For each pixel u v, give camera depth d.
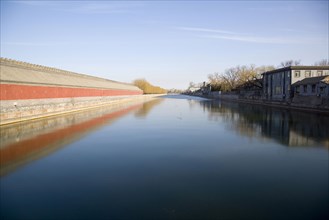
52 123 27.23
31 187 10.08
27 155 14.74
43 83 31.66
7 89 24.67
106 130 23.28
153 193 9.39
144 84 150.38
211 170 11.98
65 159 13.95
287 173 11.54
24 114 27.20
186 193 9.39
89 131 22.69
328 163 13.03
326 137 19.16
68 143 17.84
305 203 8.61
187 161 13.46
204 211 8.05
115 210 8.15
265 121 28.33
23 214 7.95
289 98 49.34
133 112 40.97
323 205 8.46
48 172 11.83
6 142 18.06
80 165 12.87
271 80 61.78
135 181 10.60
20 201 8.86
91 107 49.66
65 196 9.21
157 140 18.84
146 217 7.70
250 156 14.35
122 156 14.48
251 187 9.94
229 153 15.04
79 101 44.25
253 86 78.38
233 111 41.78
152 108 49.66
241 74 83.50
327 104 34.09
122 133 21.80
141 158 14.05
